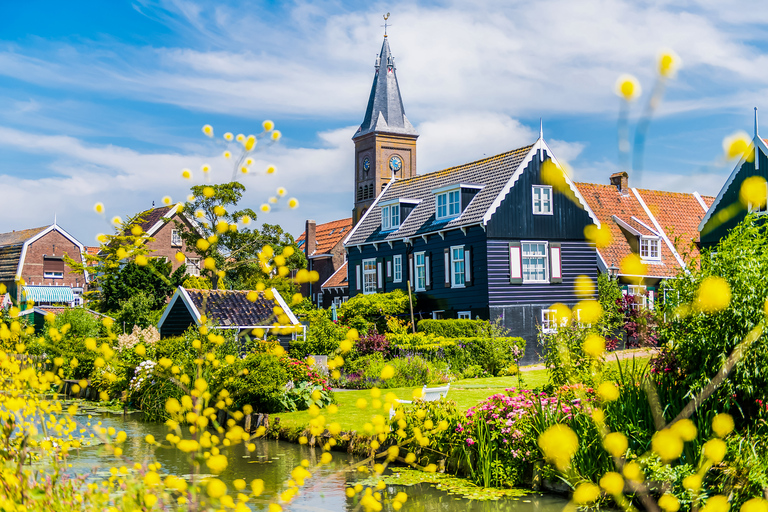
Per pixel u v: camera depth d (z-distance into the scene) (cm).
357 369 2286
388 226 3547
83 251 5669
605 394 271
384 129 7256
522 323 2878
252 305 2333
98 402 1928
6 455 575
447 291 3091
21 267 5347
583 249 3067
